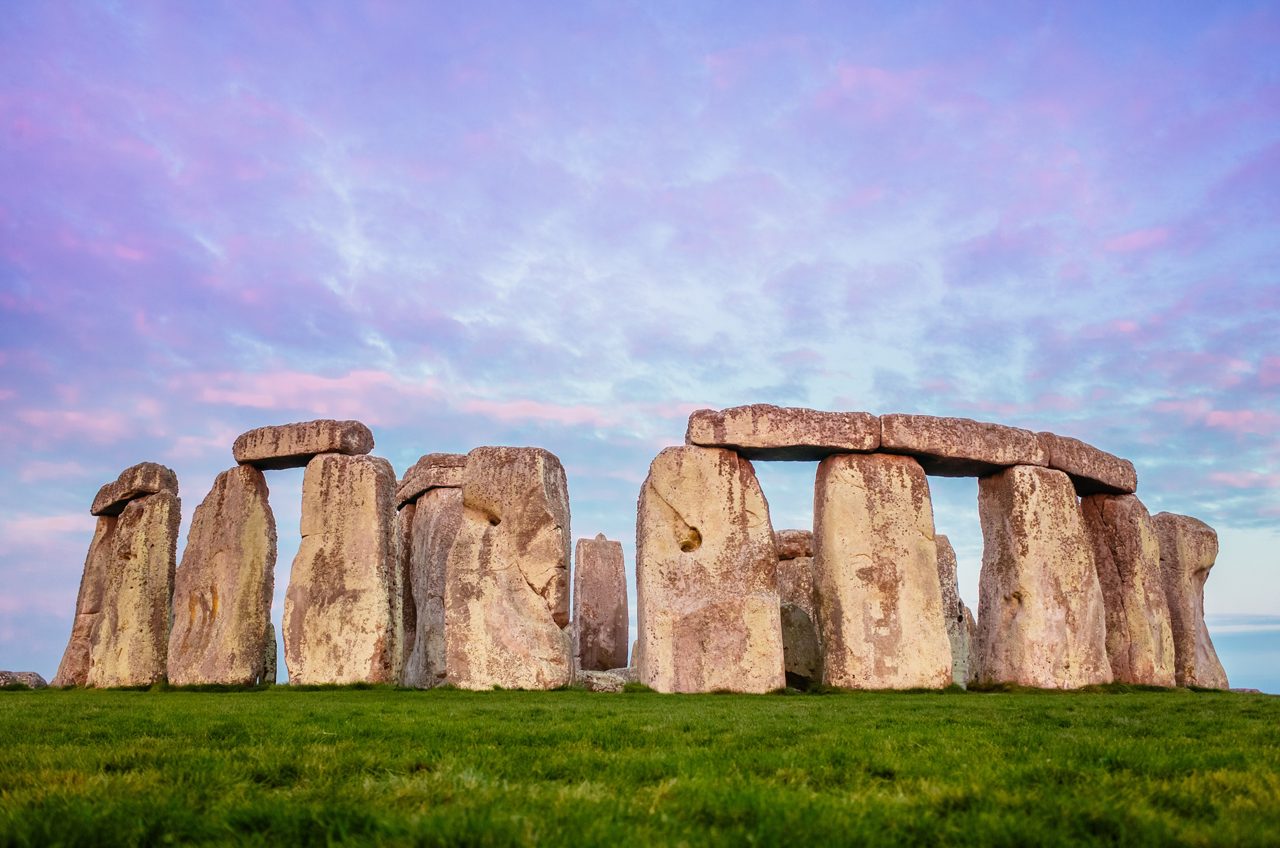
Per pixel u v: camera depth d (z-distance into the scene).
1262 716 12.02
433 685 22.56
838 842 4.69
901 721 11.17
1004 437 21.92
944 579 27.34
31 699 16.80
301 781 6.48
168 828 5.09
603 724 10.26
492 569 19.61
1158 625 23.89
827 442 20.73
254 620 22.27
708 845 4.67
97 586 26.56
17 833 4.75
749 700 16.14
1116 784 6.16
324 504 21.91
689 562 20.23
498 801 5.52
